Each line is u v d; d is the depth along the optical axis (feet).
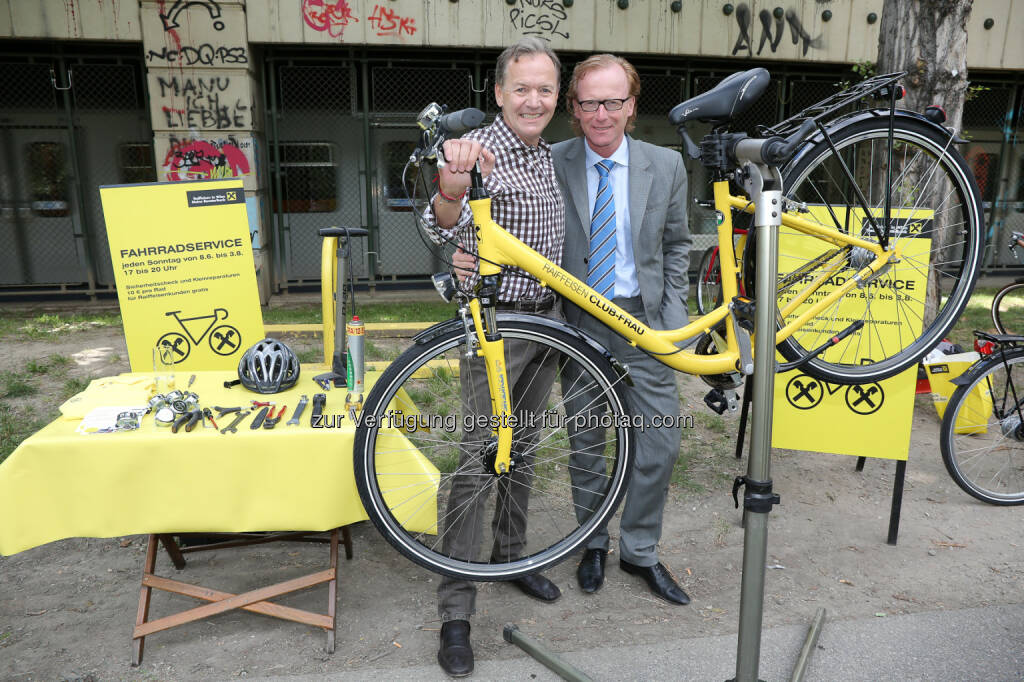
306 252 30.91
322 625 7.25
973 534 9.98
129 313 10.55
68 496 6.48
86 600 8.21
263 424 6.86
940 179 10.89
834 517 10.50
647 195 7.66
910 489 11.51
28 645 7.35
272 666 7.04
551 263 6.43
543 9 27.32
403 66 29.94
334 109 29.89
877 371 7.66
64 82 27.58
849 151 8.45
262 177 28.40
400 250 31.71
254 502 6.74
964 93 15.10
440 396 14.48
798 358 7.55
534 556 7.10
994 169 35.29
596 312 6.66
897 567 9.09
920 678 6.87
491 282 6.26
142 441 6.54
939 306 13.89
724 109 6.25
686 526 10.23
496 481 7.94
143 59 27.71
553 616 8.02
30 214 28.84
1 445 12.70
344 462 6.78
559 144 8.02
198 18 25.32
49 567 8.94
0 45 27.45
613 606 8.24
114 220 10.43
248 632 7.61
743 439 12.63
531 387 7.72
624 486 7.13
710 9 28.37
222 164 26.48
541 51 6.63
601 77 7.17
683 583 8.76
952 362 12.64
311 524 6.83
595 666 7.10
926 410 15.56
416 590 8.51
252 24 25.72
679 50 28.53
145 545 9.52
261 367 7.97
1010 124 34.73
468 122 5.62
